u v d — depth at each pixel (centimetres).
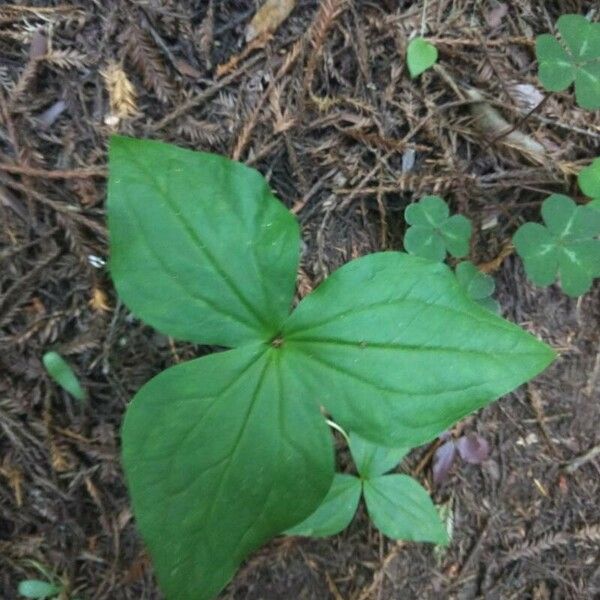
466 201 38
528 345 27
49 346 33
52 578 32
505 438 38
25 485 32
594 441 39
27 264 33
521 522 38
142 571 33
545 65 36
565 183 39
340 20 37
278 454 27
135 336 33
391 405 27
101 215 33
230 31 36
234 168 27
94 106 34
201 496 26
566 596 38
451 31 39
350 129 37
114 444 33
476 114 39
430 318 27
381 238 38
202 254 27
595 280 40
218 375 27
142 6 35
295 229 28
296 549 35
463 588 37
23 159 33
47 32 34
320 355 27
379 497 34
